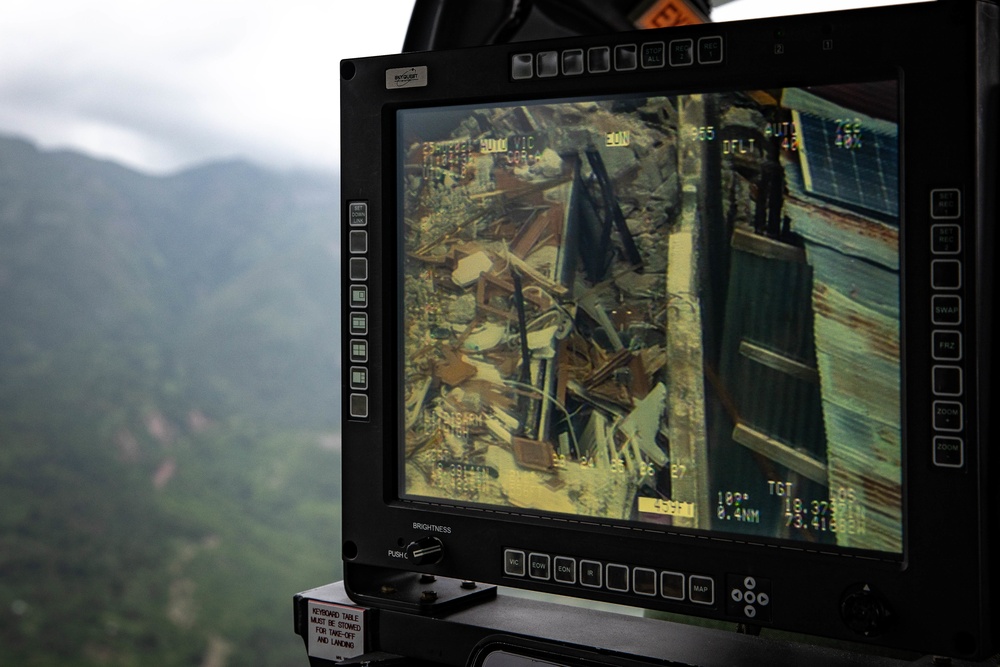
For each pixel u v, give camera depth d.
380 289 0.85
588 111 0.79
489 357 0.83
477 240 0.83
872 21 0.70
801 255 0.73
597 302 0.79
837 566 0.72
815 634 0.73
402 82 0.84
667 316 0.77
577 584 0.79
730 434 0.75
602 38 0.78
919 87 0.69
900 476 0.71
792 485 0.74
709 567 0.76
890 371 0.71
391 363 0.85
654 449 0.78
